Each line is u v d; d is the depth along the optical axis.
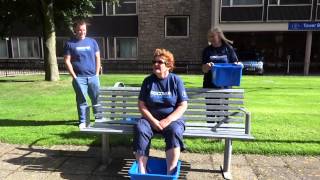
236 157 5.13
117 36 26.84
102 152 4.86
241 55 23.17
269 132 6.12
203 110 4.89
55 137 5.79
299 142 5.59
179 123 4.33
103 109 5.01
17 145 5.57
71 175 4.56
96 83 6.20
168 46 26.19
